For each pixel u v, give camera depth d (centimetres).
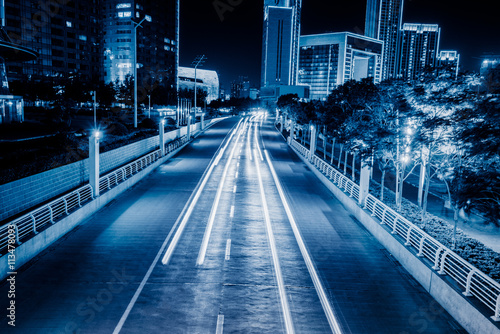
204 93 15412
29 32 10750
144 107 11219
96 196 2080
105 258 1417
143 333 952
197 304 1102
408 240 1448
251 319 1031
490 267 1365
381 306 1119
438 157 1950
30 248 1383
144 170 3039
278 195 2550
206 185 2792
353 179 3017
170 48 15988
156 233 1716
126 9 13212
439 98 1705
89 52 12875
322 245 1627
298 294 1179
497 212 1095
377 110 2245
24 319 1000
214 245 1587
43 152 2266
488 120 1124
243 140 6166
